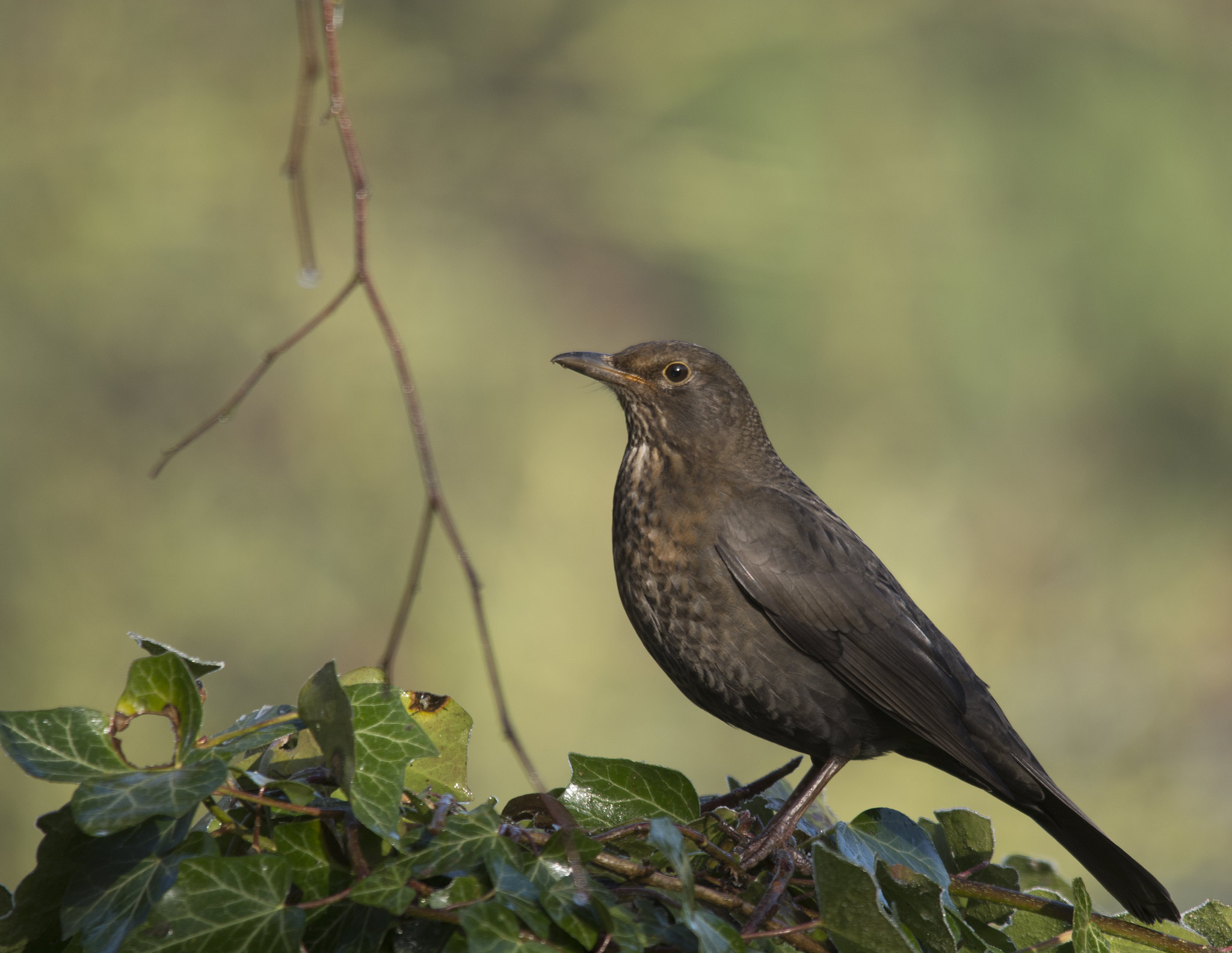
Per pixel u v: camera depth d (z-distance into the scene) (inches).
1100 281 553.3
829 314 542.6
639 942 117.7
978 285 542.3
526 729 506.3
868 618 235.5
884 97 546.3
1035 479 585.0
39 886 123.9
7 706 440.8
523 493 543.5
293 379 526.0
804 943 130.3
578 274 585.9
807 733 239.3
